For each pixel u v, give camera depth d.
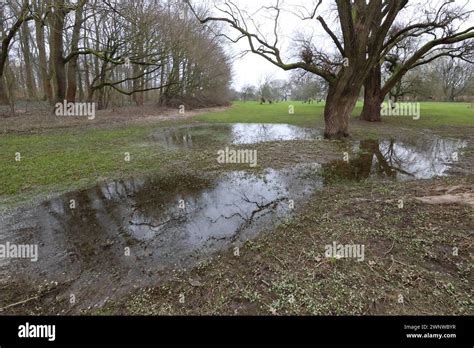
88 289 3.04
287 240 3.89
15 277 3.23
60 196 5.65
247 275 3.16
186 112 26.41
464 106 34.22
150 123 17.25
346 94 11.88
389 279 2.95
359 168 7.75
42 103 21.12
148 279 3.18
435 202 4.81
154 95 41.34
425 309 2.56
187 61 28.34
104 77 21.23
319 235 3.96
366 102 18.75
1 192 5.70
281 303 2.70
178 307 2.73
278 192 5.95
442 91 47.09
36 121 14.17
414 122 17.98
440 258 3.26
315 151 9.70
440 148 10.42
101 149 9.53
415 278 2.95
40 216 4.79
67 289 3.04
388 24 10.25
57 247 3.86
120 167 7.53
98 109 23.48
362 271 3.09
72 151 9.07
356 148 10.30
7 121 13.55
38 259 3.58
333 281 2.96
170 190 6.08
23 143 9.91
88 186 6.21
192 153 9.27
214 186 6.33
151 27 17.50
